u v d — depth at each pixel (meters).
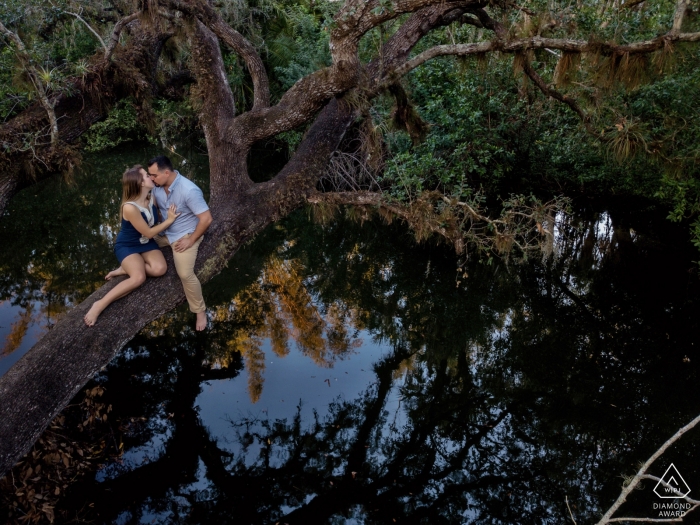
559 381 6.96
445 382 7.00
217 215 4.66
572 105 5.21
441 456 5.66
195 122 17.14
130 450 5.32
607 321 8.39
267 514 4.69
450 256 10.76
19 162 5.42
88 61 6.09
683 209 7.52
